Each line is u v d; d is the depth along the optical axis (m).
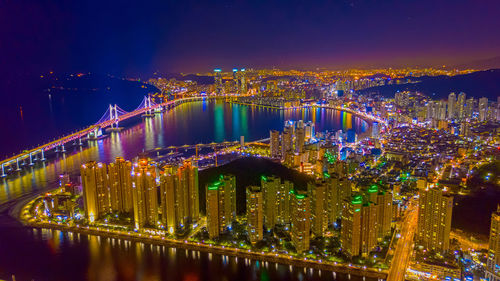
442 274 170.12
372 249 187.38
